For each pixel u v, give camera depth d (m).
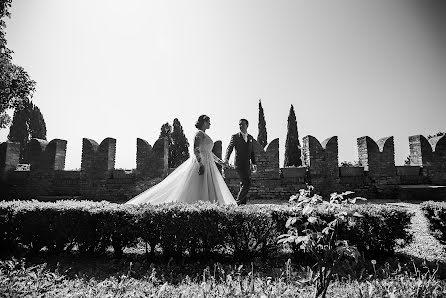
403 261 5.03
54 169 15.33
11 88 16.17
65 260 5.47
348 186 14.17
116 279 4.12
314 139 14.44
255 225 5.22
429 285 3.46
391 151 14.35
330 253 3.11
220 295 3.24
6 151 15.55
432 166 14.31
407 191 13.20
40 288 3.70
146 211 5.39
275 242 5.29
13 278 3.79
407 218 5.28
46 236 5.75
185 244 5.25
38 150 15.51
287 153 29.67
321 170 14.27
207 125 7.99
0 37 14.90
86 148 15.17
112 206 5.93
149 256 5.41
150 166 14.73
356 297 3.37
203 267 4.96
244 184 8.28
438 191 12.93
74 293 3.58
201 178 7.51
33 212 5.81
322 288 3.06
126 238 5.50
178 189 7.39
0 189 15.34
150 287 3.88
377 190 14.09
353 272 4.16
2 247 5.87
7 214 5.88
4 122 17.20
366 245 5.13
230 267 4.48
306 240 3.06
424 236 6.80
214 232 5.21
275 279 4.06
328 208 3.22
